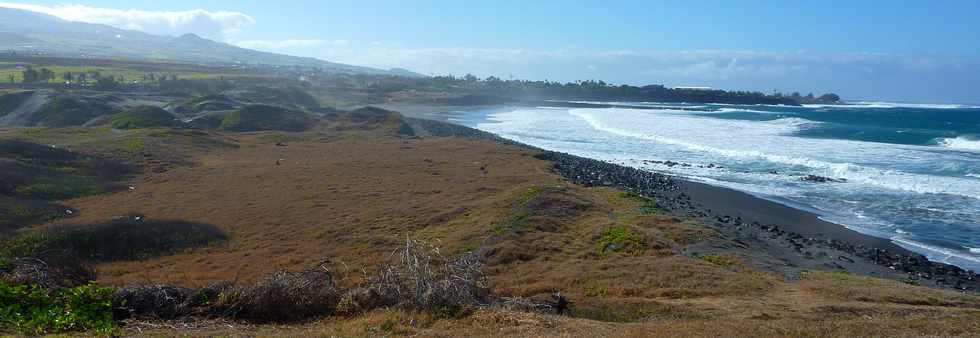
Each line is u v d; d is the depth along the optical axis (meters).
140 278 15.38
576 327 9.64
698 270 15.39
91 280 11.81
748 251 18.33
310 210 23.56
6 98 62.91
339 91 119.88
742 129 65.38
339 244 18.94
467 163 35.19
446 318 10.02
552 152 42.12
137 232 19.38
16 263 11.27
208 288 10.71
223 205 24.58
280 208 23.92
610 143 53.53
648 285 14.27
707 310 11.93
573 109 105.00
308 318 10.36
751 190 30.89
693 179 34.53
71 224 19.72
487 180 29.41
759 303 12.63
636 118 83.44
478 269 12.21
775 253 18.66
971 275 17.83
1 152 29.59
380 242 18.81
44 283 10.48
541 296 13.16
